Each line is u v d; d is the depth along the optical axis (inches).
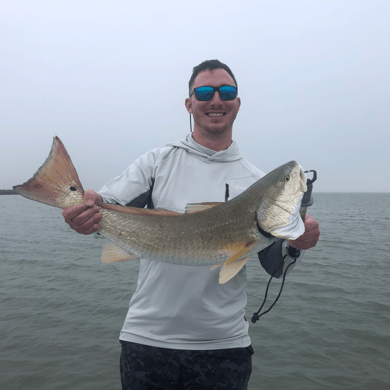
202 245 82.7
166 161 96.5
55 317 248.8
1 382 169.5
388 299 286.2
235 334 86.7
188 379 84.3
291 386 167.2
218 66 96.1
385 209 2142.0
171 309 83.9
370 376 174.2
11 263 434.3
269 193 83.4
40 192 77.0
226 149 97.3
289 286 324.2
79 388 165.5
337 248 553.0
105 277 361.7
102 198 86.4
